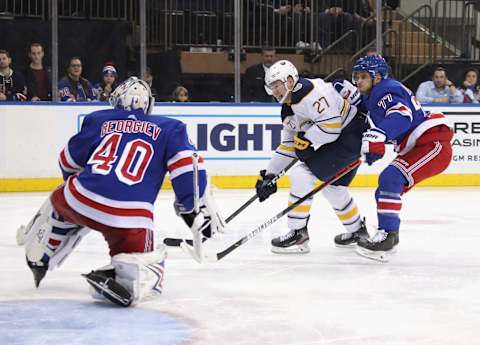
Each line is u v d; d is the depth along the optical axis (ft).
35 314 20.79
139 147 21.06
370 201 49.39
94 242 32.78
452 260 29.40
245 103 57.00
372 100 28.35
